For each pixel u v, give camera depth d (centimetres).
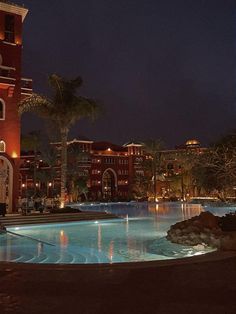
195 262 1044
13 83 3619
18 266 1000
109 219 3284
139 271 942
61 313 632
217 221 1728
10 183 3594
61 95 3622
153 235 2231
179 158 9050
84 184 8150
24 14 3816
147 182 8956
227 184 5412
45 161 7962
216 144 5544
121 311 640
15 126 3656
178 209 5156
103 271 945
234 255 1149
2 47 3647
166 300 701
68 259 1468
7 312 638
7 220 2852
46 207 3856
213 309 646
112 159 10319
